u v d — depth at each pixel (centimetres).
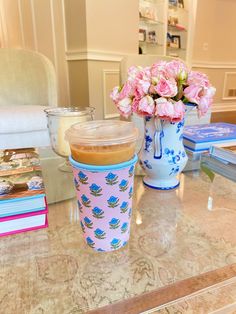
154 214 57
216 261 42
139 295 35
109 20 236
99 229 41
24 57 157
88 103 238
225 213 57
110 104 261
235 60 406
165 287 37
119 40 253
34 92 155
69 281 37
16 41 227
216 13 369
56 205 59
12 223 46
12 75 155
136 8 264
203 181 75
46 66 151
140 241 47
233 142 78
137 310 33
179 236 49
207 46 378
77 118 77
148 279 38
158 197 65
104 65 244
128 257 42
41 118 127
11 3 217
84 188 39
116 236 42
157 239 47
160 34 328
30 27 229
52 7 229
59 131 76
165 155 63
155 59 152
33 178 53
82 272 39
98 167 37
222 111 419
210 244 46
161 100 55
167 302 35
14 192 47
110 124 45
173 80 57
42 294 35
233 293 37
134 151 42
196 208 60
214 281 38
